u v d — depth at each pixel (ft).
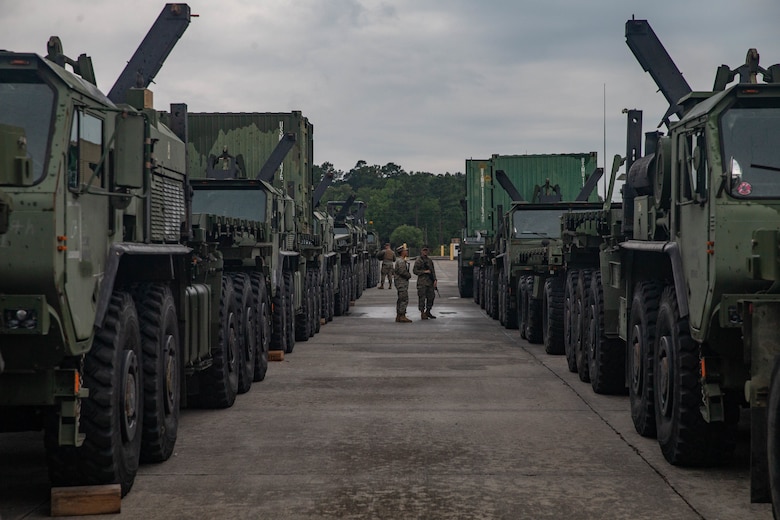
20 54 17.44
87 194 18.42
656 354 24.45
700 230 21.09
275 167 52.42
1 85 17.53
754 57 24.73
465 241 97.66
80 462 18.89
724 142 20.44
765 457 16.90
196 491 20.47
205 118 61.31
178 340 24.80
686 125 22.61
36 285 16.79
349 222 111.04
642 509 19.03
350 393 34.63
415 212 491.31
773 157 20.26
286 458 23.66
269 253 41.04
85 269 18.19
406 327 65.41
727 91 20.70
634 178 28.50
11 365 17.44
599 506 19.25
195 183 44.42
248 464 23.02
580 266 44.14
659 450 24.77
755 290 19.90
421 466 22.76
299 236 54.03
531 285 54.29
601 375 34.06
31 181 16.87
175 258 25.93
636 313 27.40
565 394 34.55
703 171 21.16
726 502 19.57
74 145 17.97
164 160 25.00
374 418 29.35
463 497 19.90
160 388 22.54
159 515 18.63
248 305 35.45
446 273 179.32
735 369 20.94
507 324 63.10
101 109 18.75
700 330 20.75
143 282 23.90
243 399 33.35
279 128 61.31
